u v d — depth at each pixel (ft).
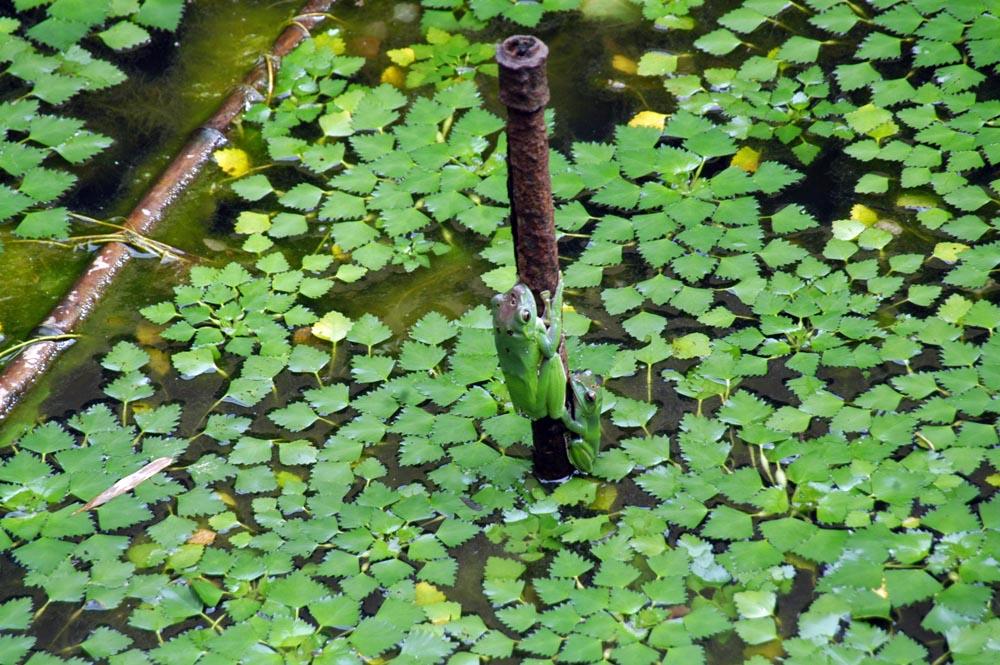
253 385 16.97
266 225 19.25
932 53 21.16
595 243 18.54
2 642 14.28
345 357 17.49
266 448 16.20
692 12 22.72
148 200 19.60
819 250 18.40
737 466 15.67
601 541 14.90
